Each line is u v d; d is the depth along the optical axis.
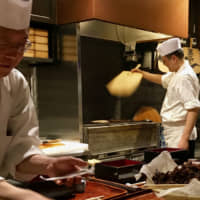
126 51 3.92
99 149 2.93
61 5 2.91
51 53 3.04
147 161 1.92
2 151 1.42
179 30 3.68
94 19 2.68
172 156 1.90
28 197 0.81
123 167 1.58
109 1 2.77
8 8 0.99
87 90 3.54
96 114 3.66
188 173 1.47
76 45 2.85
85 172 1.36
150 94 4.37
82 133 2.86
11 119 1.48
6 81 1.40
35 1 2.75
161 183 1.46
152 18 3.27
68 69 2.95
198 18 4.88
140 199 1.28
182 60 3.21
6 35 1.01
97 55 3.63
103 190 1.41
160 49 3.28
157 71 4.13
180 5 3.67
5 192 0.85
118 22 2.87
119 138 3.11
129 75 4.00
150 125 3.46
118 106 3.93
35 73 3.27
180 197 1.12
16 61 1.11
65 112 3.02
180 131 3.16
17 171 1.44
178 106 3.17
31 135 1.48
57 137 3.12
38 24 2.96
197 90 3.13
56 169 1.33
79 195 1.34
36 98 3.29
